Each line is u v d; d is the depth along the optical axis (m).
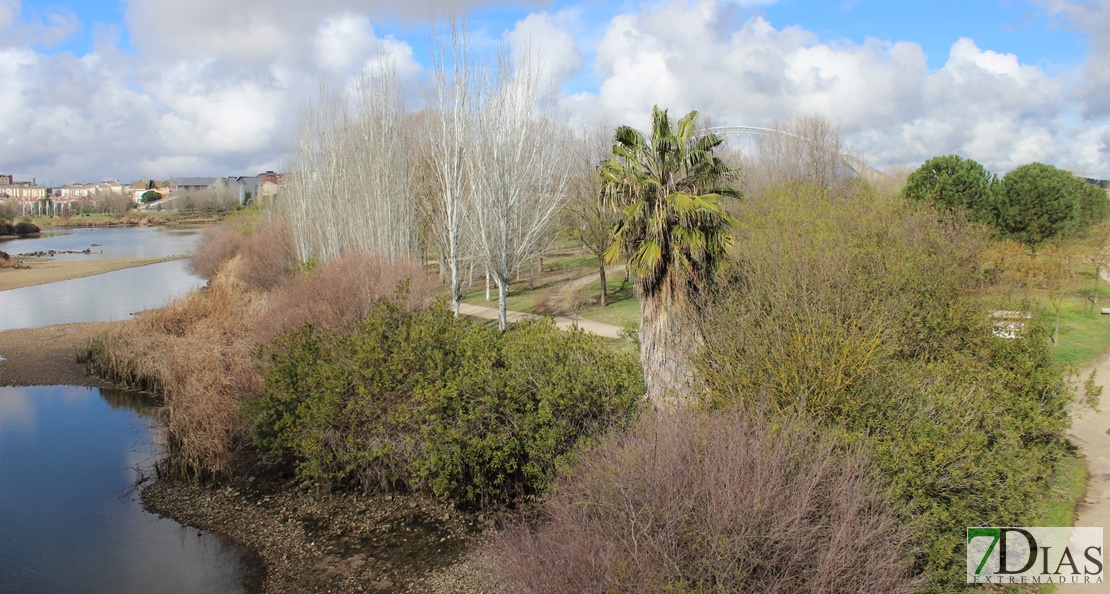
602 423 11.21
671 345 12.13
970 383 9.41
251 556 10.62
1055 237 25.88
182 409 14.26
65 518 12.01
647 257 12.29
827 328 9.28
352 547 10.77
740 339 10.03
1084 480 10.36
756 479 6.21
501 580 8.63
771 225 15.97
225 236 49.16
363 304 18.00
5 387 21.19
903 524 6.71
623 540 6.28
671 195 12.39
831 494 6.42
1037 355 11.52
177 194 163.88
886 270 13.37
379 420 12.31
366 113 27.92
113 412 18.53
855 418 8.43
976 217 26.59
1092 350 18.61
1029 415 9.89
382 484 12.61
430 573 9.88
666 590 5.74
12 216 115.69
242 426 13.74
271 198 55.16
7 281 48.25
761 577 5.97
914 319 11.95
